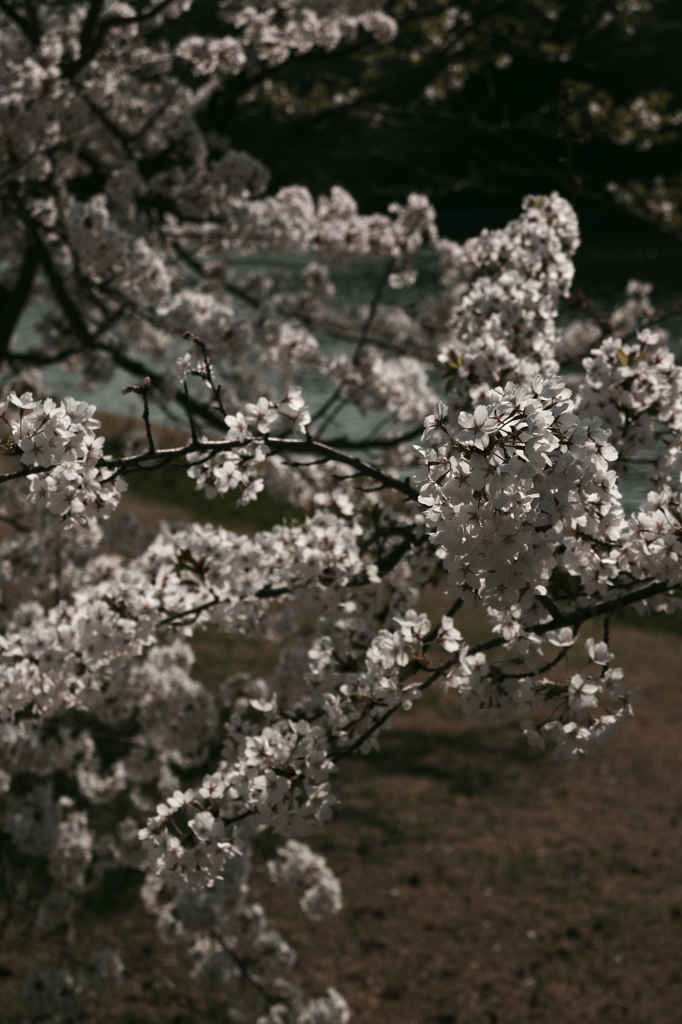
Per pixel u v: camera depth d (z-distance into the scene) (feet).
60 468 6.82
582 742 7.79
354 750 8.09
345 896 27.20
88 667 9.60
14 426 6.57
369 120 30.22
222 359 16.72
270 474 20.24
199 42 23.30
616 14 30.55
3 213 19.26
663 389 8.89
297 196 22.41
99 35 18.29
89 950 23.73
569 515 6.19
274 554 10.26
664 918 26.48
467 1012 22.49
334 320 26.84
